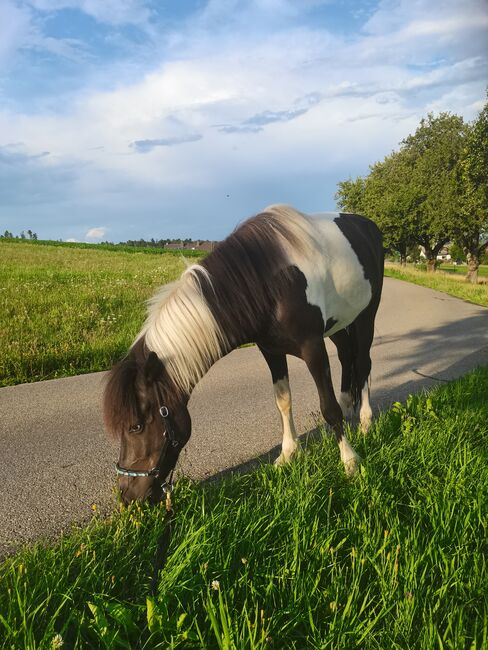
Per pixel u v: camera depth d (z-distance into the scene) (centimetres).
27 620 185
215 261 294
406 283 2591
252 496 296
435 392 494
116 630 185
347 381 451
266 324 307
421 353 805
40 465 372
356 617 189
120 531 252
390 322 1162
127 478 250
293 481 301
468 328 1073
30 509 306
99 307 978
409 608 192
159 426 250
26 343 690
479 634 185
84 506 311
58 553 229
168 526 229
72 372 650
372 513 269
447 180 3106
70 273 1566
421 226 3250
